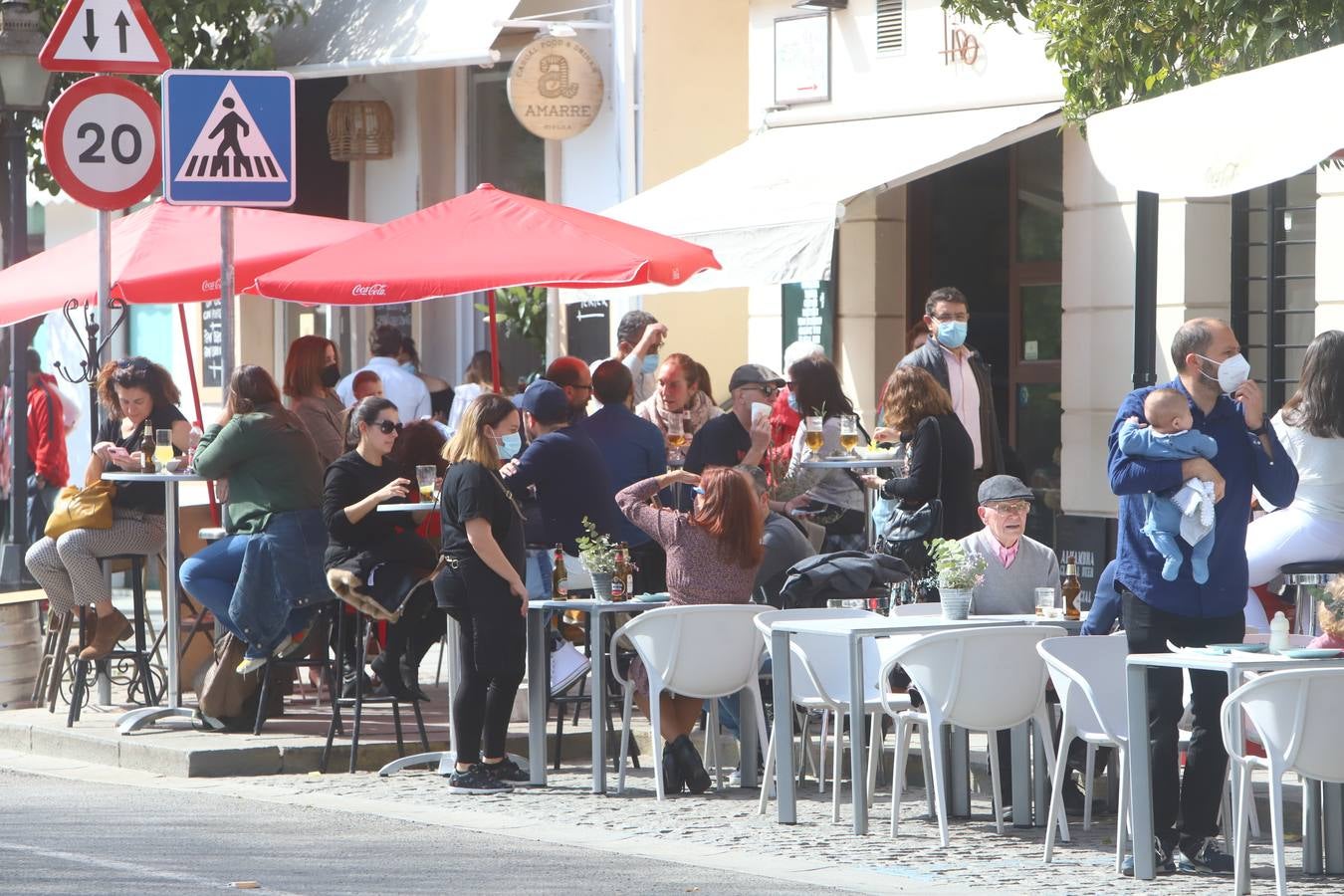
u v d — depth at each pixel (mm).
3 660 20812
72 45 18812
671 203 22828
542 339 29688
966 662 13828
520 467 18094
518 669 16328
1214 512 12875
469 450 16281
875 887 12648
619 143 27766
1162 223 21594
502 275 17953
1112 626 14602
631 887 12570
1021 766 15039
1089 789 14836
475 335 30781
